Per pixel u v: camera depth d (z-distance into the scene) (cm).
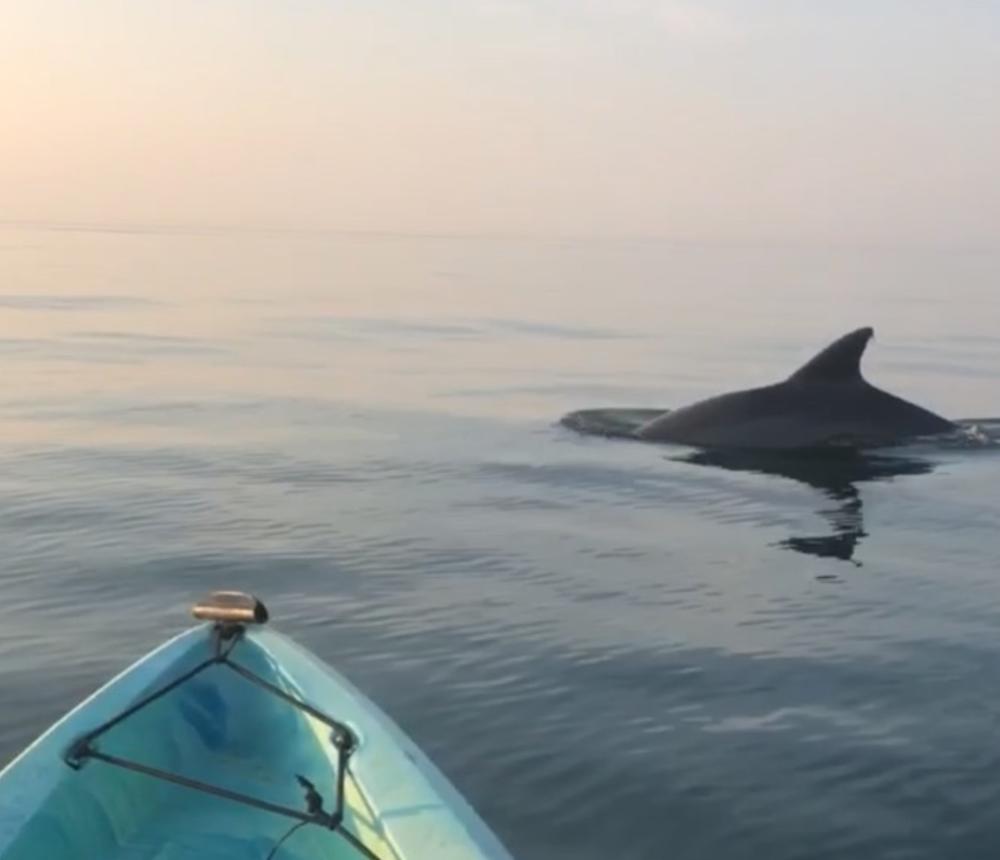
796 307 5300
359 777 502
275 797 530
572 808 620
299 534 1184
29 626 902
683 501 1351
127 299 5009
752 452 1619
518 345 3406
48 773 495
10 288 5606
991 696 769
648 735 705
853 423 1642
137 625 905
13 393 2275
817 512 1303
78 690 772
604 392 2431
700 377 2742
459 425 1916
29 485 1417
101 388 2364
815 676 803
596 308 5022
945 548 1157
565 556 1112
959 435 1662
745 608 955
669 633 890
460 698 761
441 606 953
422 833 463
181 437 1788
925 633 895
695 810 617
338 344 3334
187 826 514
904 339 3825
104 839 497
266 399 2233
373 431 1853
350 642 866
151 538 1166
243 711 572
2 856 435
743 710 745
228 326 3847
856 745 693
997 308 5416
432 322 4141
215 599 606
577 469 1523
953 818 609
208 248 11681
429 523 1238
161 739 550
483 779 650
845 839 589
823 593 1002
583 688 780
